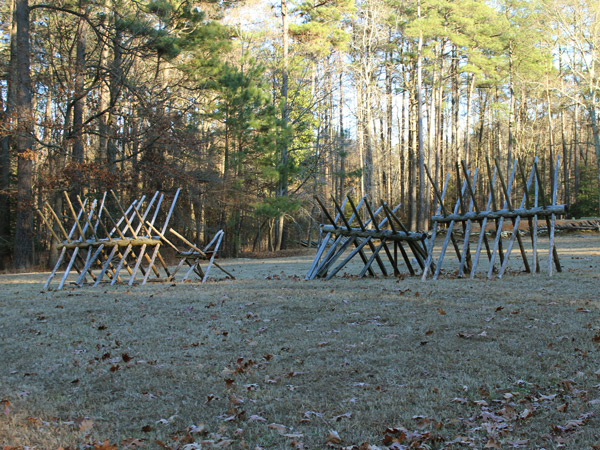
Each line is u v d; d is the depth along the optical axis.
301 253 31.38
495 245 11.66
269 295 10.13
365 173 38.69
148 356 6.53
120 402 5.18
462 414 4.71
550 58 40.94
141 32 25.77
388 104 47.03
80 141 27.05
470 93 42.06
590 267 13.33
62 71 29.11
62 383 5.73
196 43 29.56
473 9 35.88
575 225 31.25
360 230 13.07
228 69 30.41
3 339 7.54
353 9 38.03
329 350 6.47
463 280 11.28
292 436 4.37
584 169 45.47
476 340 6.59
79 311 9.18
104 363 6.32
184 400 5.20
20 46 24.67
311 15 37.34
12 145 29.83
